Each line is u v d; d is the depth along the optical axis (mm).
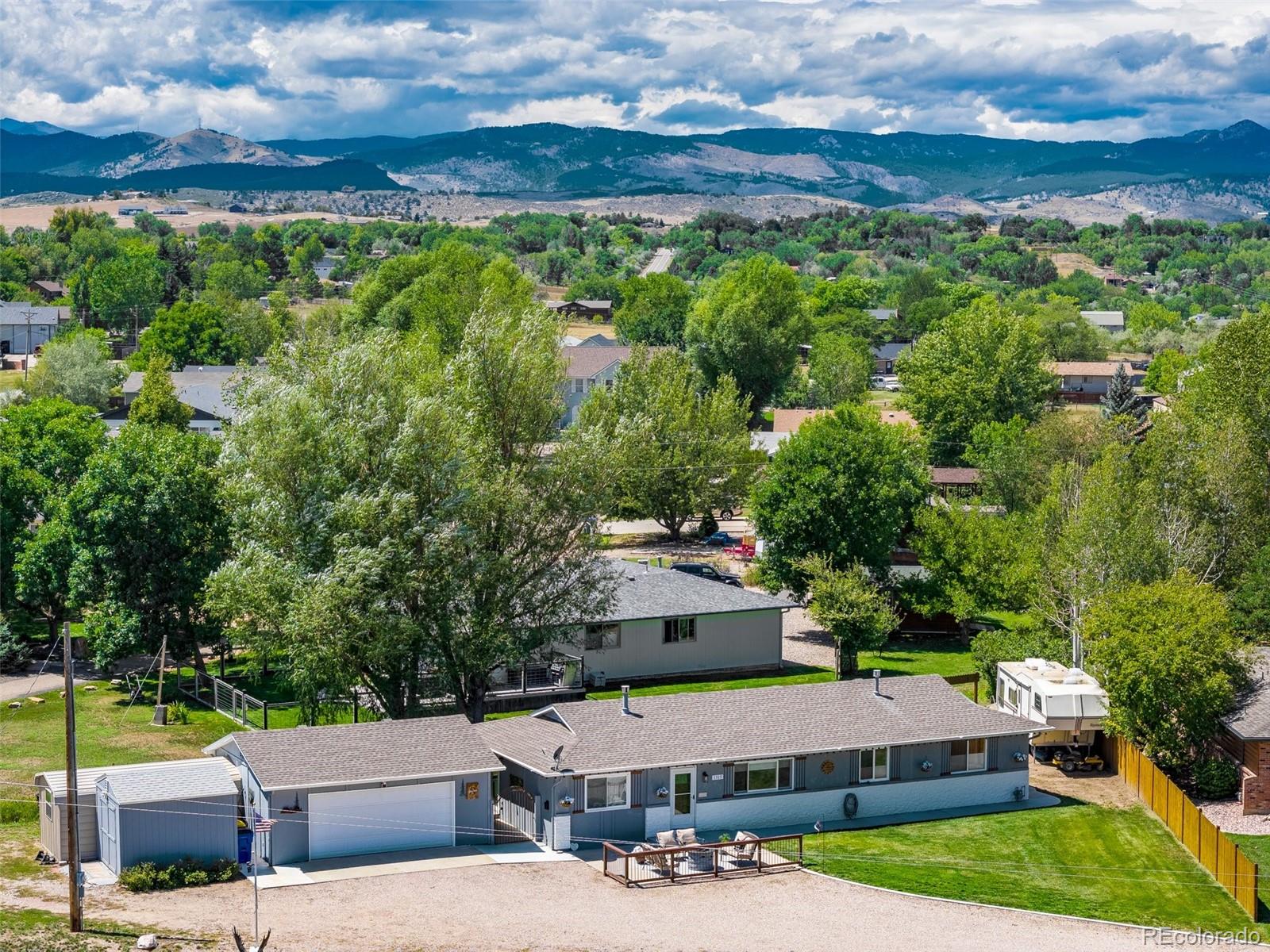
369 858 43000
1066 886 42969
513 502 56156
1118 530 65688
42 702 61219
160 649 62250
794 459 78125
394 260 173375
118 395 142750
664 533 106000
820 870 43625
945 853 45750
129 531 62531
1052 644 63500
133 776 41156
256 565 53094
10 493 71562
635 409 101938
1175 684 52906
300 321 193250
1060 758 55562
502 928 36844
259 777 42281
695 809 46781
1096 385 170000
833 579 70188
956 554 76188
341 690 53281
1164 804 49094
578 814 44969
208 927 35406
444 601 54594
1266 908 41812
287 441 54156
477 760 45219
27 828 44625
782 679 69562
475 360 59125
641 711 49094
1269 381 81562
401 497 53344
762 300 152125
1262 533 73250
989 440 107688
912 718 50875
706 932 37500
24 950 32719
